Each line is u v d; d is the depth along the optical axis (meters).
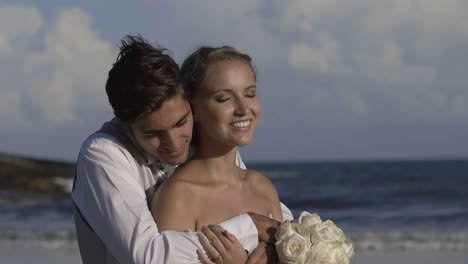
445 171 53.25
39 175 31.92
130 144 3.18
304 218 3.09
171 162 3.09
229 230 3.02
